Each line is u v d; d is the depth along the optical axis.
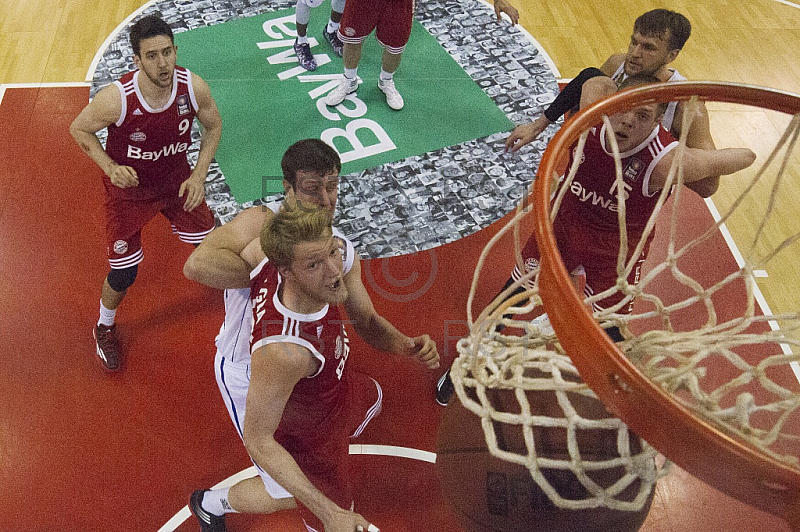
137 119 2.75
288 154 2.20
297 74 4.79
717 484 1.12
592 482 1.34
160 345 3.30
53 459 2.91
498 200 4.03
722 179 4.19
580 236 2.77
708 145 2.64
